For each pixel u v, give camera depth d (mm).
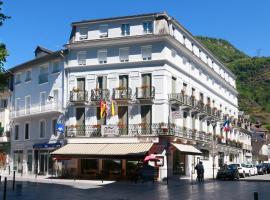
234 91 70188
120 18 41781
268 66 180750
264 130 105438
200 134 47906
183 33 45219
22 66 50500
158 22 40594
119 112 41219
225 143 59375
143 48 41000
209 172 51969
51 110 44500
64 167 42750
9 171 48250
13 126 52125
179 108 42906
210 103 55094
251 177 48469
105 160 40875
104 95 41406
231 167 42781
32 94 48938
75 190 26406
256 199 10445
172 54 41812
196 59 48375
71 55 43781
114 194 23922
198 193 24766
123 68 41406
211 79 56062
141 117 40344
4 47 16922
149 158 35219
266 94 161875
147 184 33344
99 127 41156
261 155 94250
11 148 52031
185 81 45281
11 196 21594
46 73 46938
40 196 21938
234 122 67688
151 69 40406
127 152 37500
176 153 42750
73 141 41875
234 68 184500
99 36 42594
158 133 39156
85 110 42344
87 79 42719
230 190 27125
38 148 47000
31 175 46094
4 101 54562
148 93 39906
